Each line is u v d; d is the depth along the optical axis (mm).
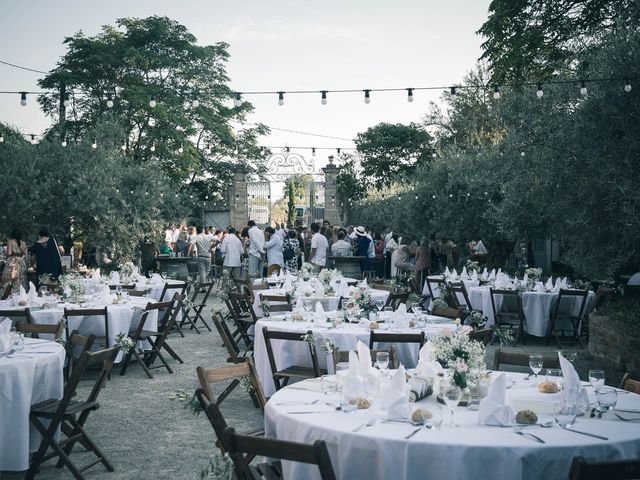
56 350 5977
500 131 24422
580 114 9242
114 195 19750
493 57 17719
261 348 7660
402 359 7176
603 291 11000
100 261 20328
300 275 13352
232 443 3307
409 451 3377
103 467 5453
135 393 7969
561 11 16547
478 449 3309
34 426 5629
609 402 3945
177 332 12656
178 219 23969
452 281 14258
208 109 34250
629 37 9109
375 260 23625
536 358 4633
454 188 19859
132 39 32094
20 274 14109
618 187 8414
